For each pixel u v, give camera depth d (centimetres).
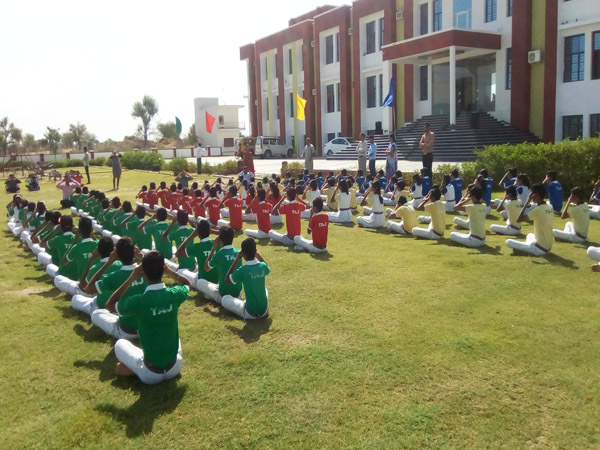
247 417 365
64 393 407
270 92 4219
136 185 2284
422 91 2841
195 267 694
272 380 412
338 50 3444
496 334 483
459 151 2197
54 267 717
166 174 2775
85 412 378
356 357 446
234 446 335
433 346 462
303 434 344
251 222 1193
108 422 364
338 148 3061
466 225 992
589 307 540
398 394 387
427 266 725
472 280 648
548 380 399
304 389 398
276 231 1041
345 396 387
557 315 522
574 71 2131
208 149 5309
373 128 3219
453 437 336
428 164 1468
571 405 365
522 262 721
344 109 3388
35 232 891
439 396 382
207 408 378
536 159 1376
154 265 397
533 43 2255
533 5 2236
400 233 985
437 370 420
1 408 388
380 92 3138
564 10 2119
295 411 370
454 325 508
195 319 550
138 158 3391
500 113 2427
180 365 421
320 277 689
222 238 577
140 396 397
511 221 905
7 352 485
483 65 2516
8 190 2097
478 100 2562
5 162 4175
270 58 4178
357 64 3250
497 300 572
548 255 748
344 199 1123
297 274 705
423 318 529
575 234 821
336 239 948
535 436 334
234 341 488
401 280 662
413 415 359
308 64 3719
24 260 885
